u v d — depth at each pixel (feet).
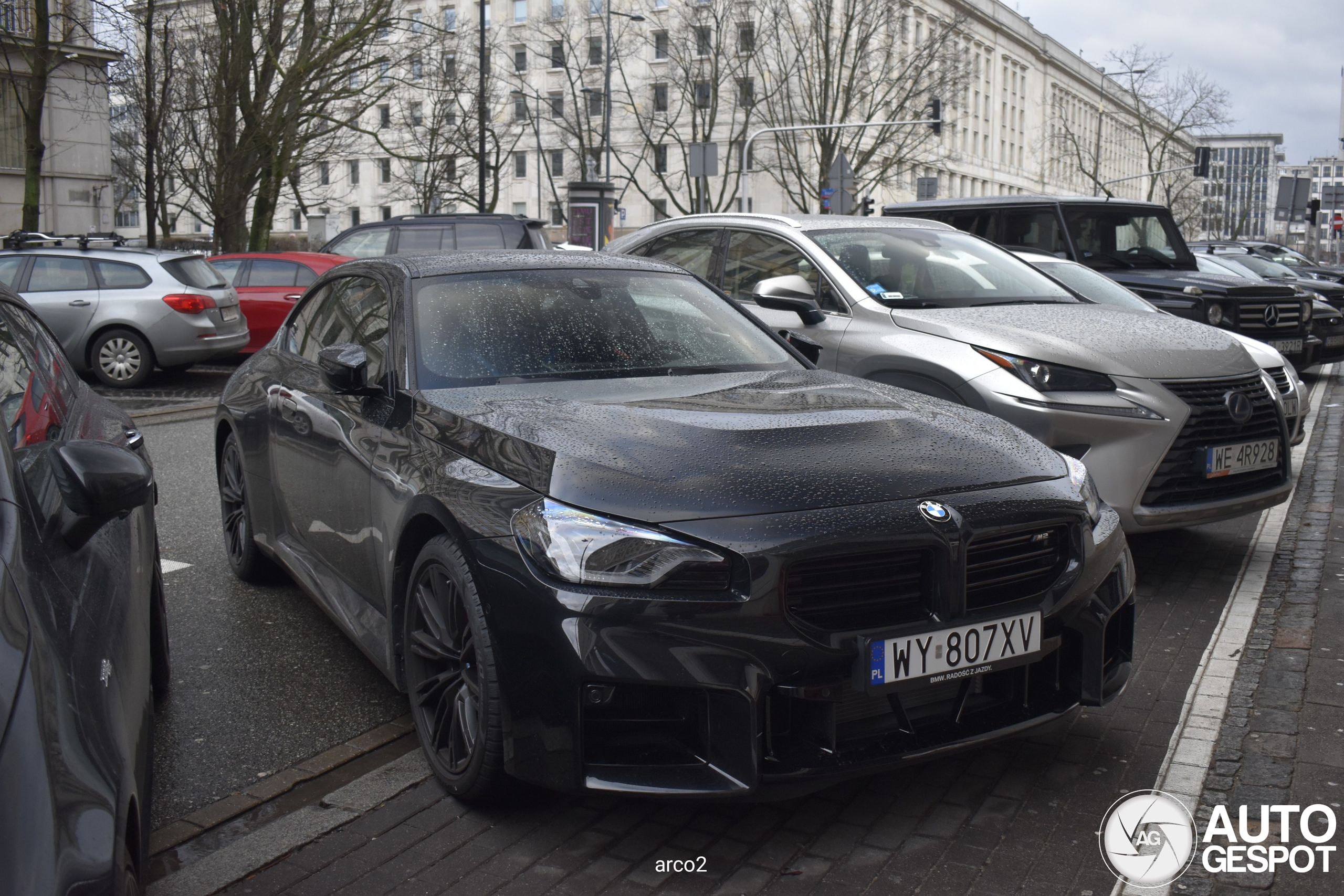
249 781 11.01
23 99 93.50
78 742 5.62
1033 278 21.27
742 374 12.69
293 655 14.52
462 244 55.11
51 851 4.97
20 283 43.68
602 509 9.08
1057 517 9.93
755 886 8.95
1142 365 16.57
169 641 14.76
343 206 232.53
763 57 156.04
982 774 10.89
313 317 15.78
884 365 18.21
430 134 140.46
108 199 103.50
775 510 9.05
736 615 8.75
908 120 151.64
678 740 9.09
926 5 217.36
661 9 196.85
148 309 43.24
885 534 9.07
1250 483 17.28
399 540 10.89
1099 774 10.85
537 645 8.98
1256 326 36.76
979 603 9.59
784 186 159.63
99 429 10.62
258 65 79.71
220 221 77.71
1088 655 10.31
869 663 9.01
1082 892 8.81
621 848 9.57
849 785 10.70
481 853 9.51
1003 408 16.60
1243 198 346.95
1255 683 13.14
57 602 6.49
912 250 21.11
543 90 213.66
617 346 12.83
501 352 12.34
